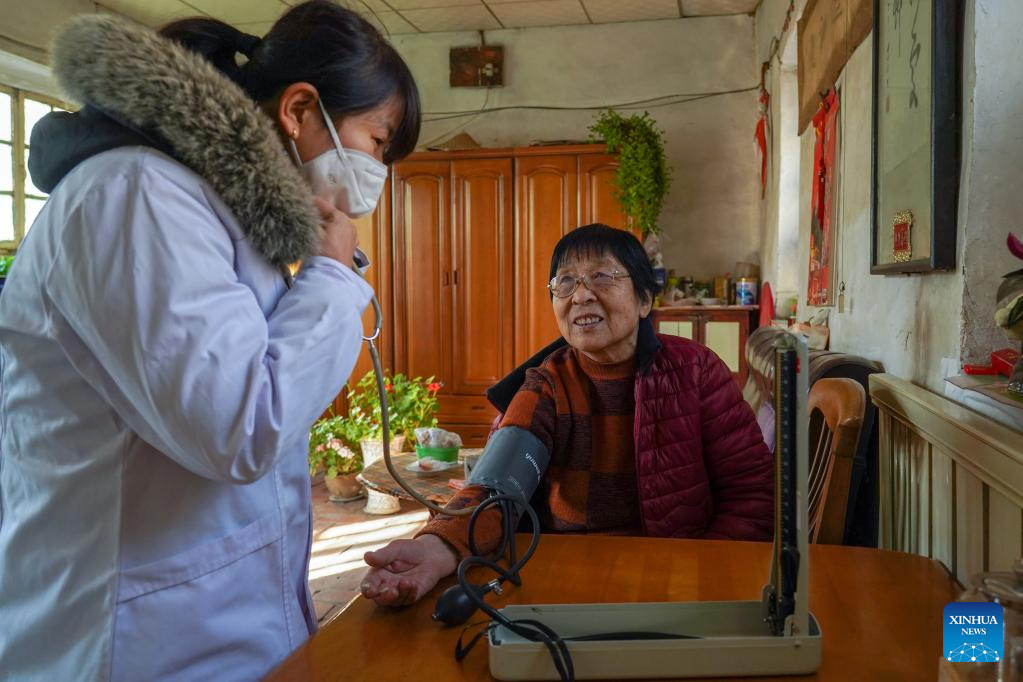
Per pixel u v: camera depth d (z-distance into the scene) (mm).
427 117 6004
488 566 1050
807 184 3254
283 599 1055
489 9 5398
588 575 1151
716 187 5566
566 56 5766
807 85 3203
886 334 1913
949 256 1396
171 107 826
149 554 899
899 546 1617
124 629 884
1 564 945
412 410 4973
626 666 833
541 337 5379
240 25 5539
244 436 794
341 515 4473
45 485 912
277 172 884
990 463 1008
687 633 914
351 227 988
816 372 1936
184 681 923
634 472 1591
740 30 5488
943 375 1445
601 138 5727
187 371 774
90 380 853
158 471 902
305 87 952
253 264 914
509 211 5406
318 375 867
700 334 5008
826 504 1466
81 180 831
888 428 1703
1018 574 692
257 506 1001
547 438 1562
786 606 856
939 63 1370
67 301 806
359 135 1004
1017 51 1293
